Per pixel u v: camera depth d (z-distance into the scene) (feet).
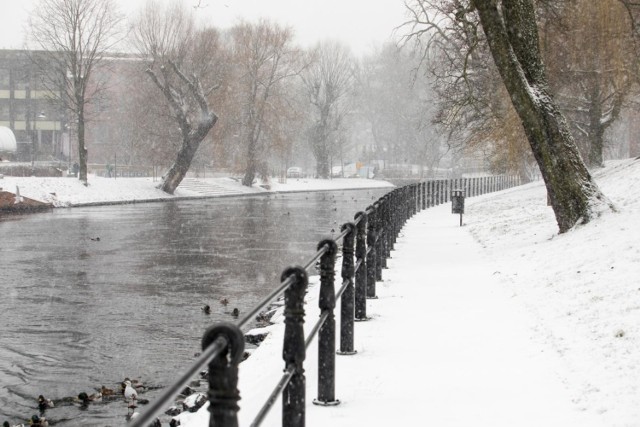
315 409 21.17
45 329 46.83
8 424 29.37
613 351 24.86
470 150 136.36
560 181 57.06
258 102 248.52
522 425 19.51
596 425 19.01
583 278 36.94
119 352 41.19
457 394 22.49
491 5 57.06
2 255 83.10
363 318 34.19
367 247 40.06
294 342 16.35
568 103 138.41
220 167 275.39
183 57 212.64
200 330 46.50
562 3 87.66
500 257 54.39
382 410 21.02
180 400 32.24
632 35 88.58
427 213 118.73
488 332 30.68
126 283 64.08
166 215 144.77
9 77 343.46
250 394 22.91
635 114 165.37
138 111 258.16
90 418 30.48
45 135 348.79
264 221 130.00
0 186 164.35
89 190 191.31
